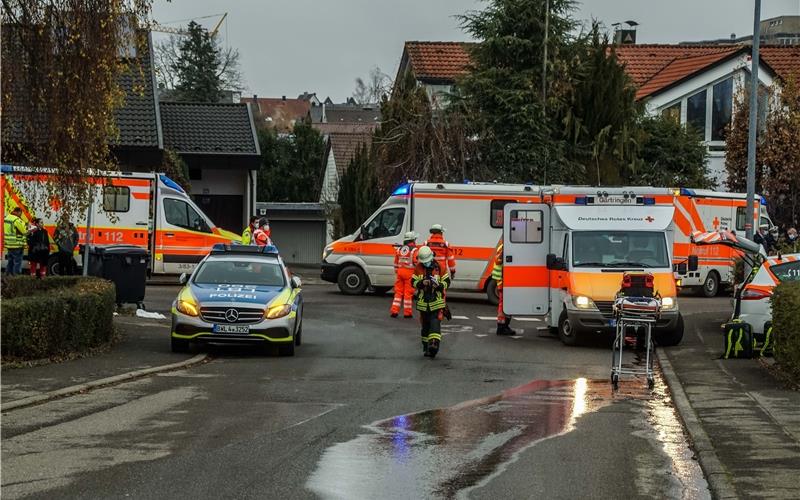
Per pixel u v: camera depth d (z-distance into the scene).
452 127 31.69
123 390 12.11
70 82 15.23
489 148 32.31
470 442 9.30
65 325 14.38
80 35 15.09
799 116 33.41
